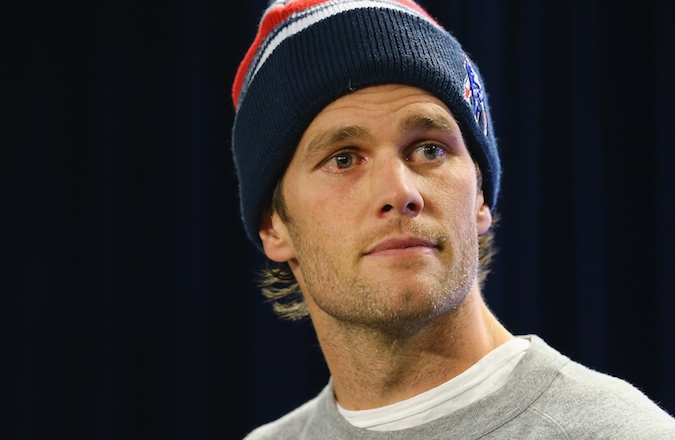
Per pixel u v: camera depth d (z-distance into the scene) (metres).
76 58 6.11
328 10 3.00
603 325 5.74
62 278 5.96
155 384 5.82
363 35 2.90
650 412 2.63
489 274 5.77
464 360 2.91
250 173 3.20
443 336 2.87
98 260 5.93
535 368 2.85
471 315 2.94
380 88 2.87
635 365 5.73
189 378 5.80
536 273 5.84
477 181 3.23
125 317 5.88
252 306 5.86
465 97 3.01
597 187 5.80
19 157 6.06
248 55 3.34
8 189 6.04
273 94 3.04
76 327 5.91
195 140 5.96
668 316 5.63
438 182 2.82
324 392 3.44
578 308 5.76
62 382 5.88
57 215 6.00
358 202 2.79
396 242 2.71
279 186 3.12
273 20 3.17
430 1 5.82
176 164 5.95
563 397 2.73
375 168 2.79
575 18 5.92
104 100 6.02
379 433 2.90
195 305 5.86
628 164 5.82
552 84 5.95
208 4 6.04
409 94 2.87
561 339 5.81
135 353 5.86
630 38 5.88
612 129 5.86
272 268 3.98
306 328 5.92
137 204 5.95
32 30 6.13
